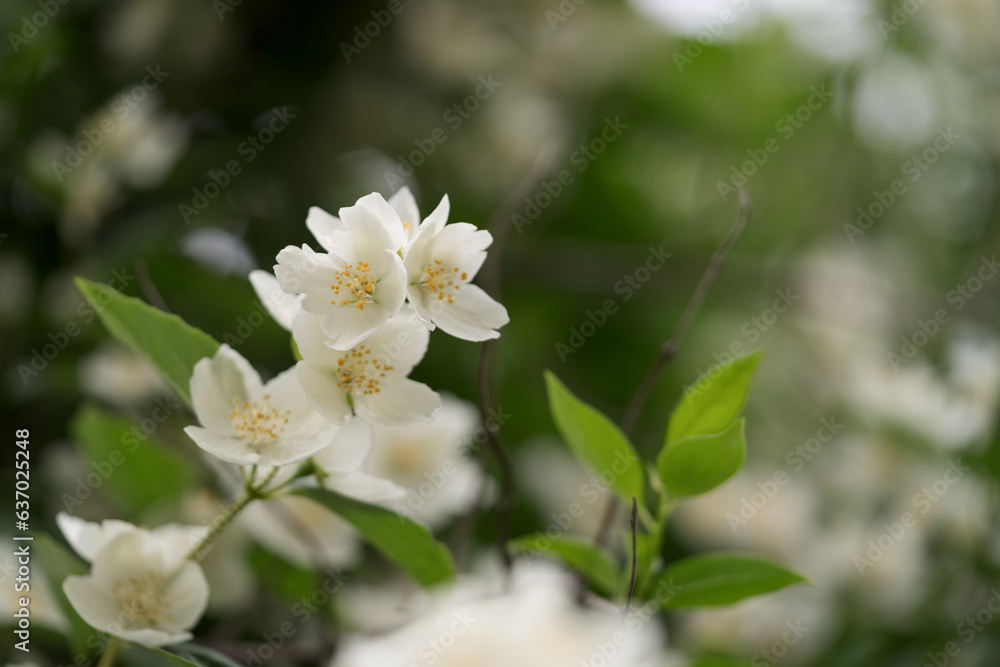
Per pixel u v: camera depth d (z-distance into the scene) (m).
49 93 0.95
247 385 0.68
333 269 0.67
